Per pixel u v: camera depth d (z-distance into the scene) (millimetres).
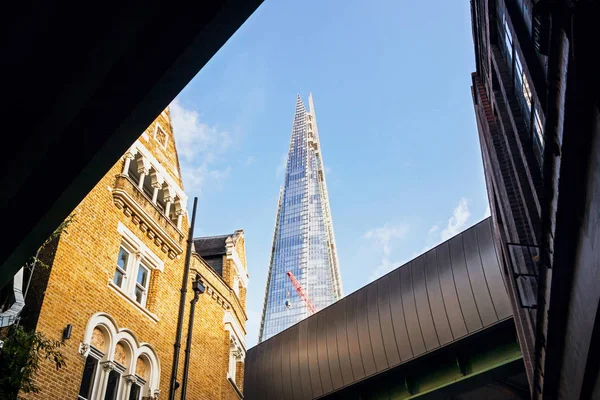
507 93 18438
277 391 47781
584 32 7871
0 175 8625
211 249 29156
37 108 8148
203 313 23609
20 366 12227
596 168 9234
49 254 16625
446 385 37094
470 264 36406
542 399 20344
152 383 19328
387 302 40781
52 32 7438
